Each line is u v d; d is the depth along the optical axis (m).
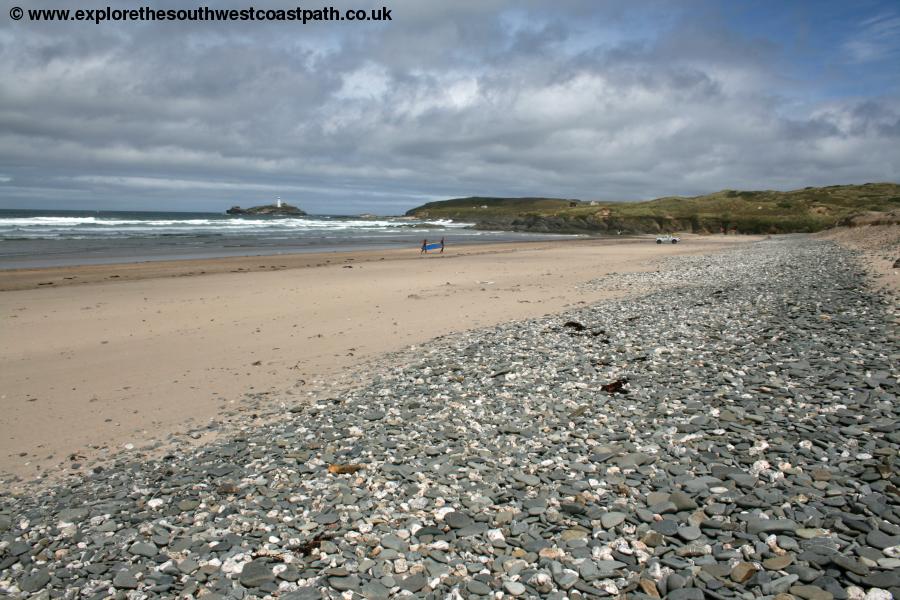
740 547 4.55
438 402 9.18
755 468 5.86
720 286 20.86
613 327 13.91
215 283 24.23
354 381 10.88
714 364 9.86
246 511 5.94
